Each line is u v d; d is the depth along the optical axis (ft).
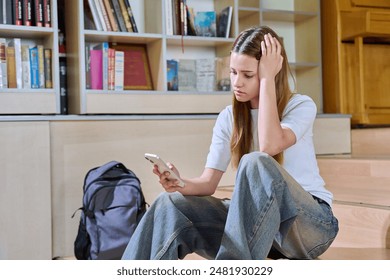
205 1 12.07
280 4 13.42
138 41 11.03
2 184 8.68
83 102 9.68
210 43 11.59
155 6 10.96
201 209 4.88
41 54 9.66
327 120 11.91
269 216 4.42
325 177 10.28
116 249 8.10
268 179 4.45
